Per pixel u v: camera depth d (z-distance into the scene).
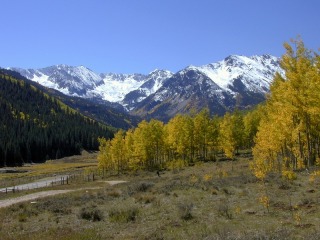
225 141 56.75
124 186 40.00
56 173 89.94
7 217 24.20
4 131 155.38
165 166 71.06
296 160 33.19
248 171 39.38
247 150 84.69
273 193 22.36
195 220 17.95
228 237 13.09
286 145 30.73
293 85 25.42
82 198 31.12
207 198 23.73
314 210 17.22
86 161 138.88
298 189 22.72
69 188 47.03
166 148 72.00
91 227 18.94
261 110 55.38
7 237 17.41
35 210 25.92
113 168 81.00
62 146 162.62
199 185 30.06
